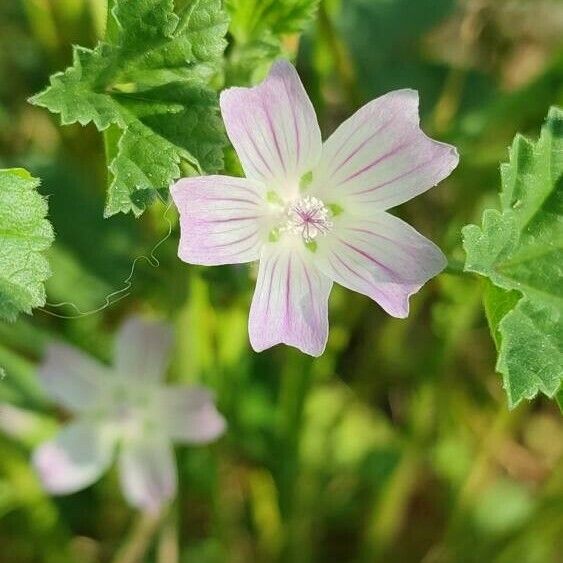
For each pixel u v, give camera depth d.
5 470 0.07
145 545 0.08
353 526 0.08
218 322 0.07
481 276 0.05
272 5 0.05
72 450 0.07
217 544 0.08
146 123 0.05
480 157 0.08
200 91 0.05
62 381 0.07
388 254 0.05
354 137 0.05
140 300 0.08
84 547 0.08
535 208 0.05
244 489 0.08
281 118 0.05
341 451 0.08
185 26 0.05
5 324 0.07
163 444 0.07
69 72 0.05
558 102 0.08
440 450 0.08
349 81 0.07
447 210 0.08
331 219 0.05
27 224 0.05
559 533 0.08
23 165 0.08
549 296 0.05
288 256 0.05
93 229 0.08
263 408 0.08
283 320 0.05
